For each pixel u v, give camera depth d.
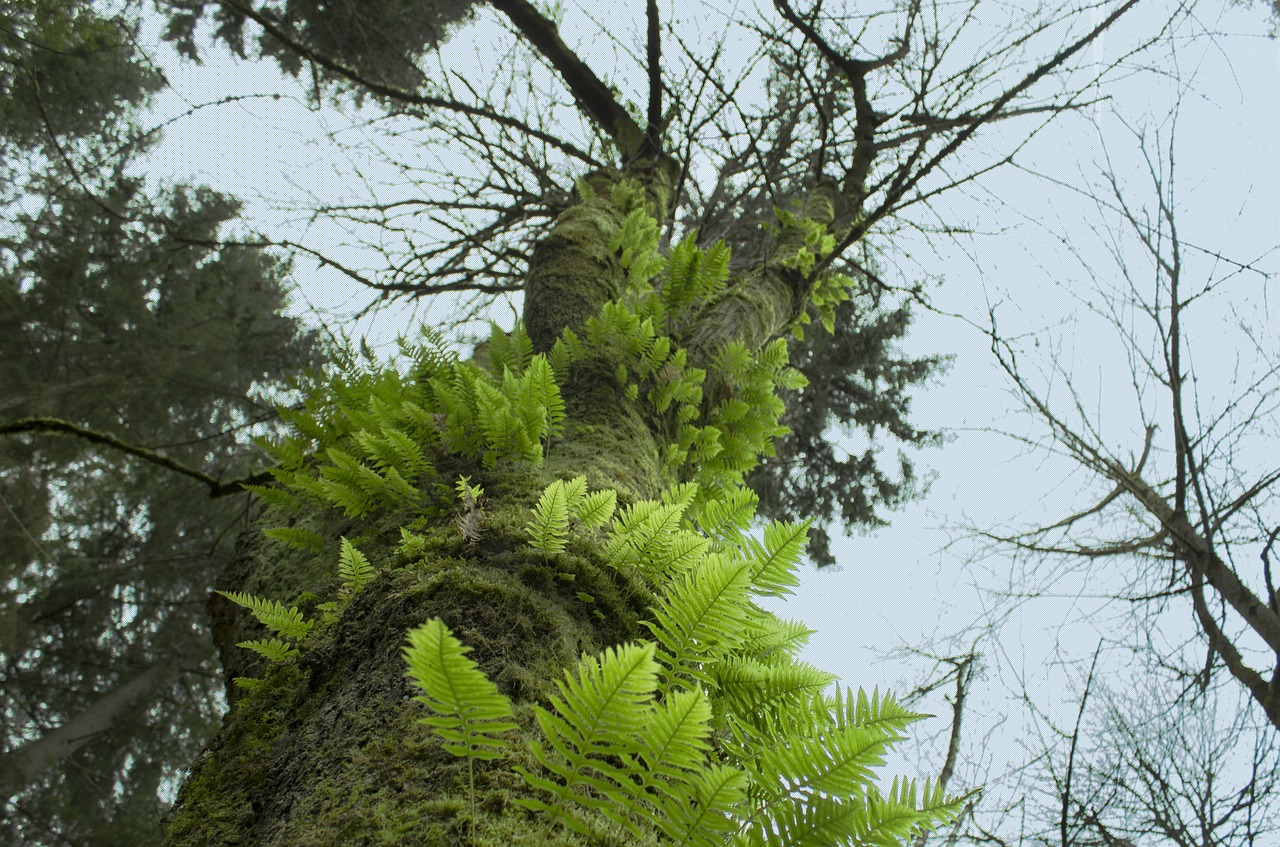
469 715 1.07
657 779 1.09
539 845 1.22
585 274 4.39
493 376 3.46
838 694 1.63
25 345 12.41
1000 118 6.14
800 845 1.12
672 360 3.86
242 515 5.98
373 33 8.82
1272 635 5.13
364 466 2.62
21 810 12.06
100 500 13.08
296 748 1.62
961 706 5.50
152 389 12.08
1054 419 6.11
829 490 12.07
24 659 13.41
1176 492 6.00
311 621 2.17
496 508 2.36
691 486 2.38
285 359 12.25
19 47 9.65
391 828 1.25
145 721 13.31
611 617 1.92
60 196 11.32
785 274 5.83
